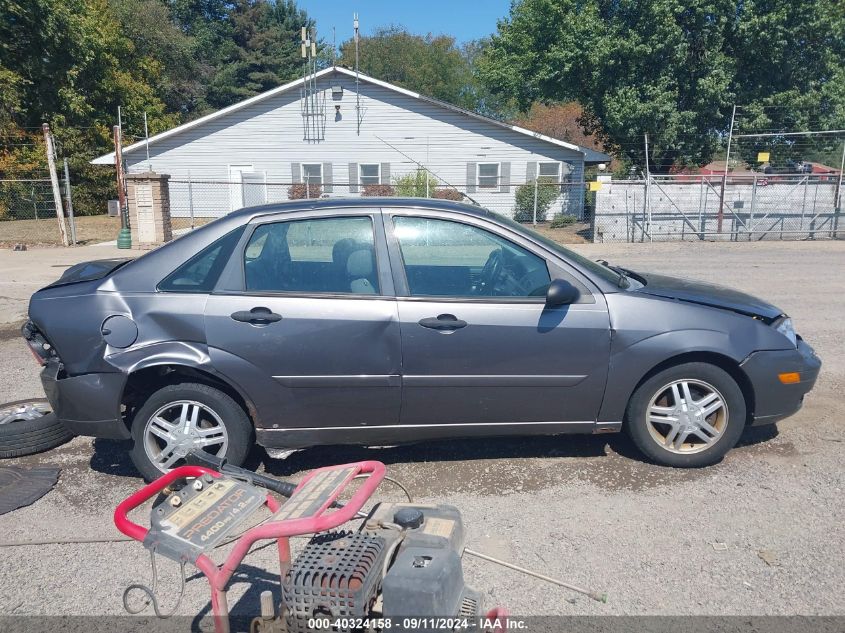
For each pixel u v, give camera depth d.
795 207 21.47
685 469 4.52
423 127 26.88
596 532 3.79
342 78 26.59
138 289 4.33
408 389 4.29
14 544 3.83
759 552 3.56
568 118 48.88
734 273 13.51
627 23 23.70
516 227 4.53
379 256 4.36
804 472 4.45
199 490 2.88
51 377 4.33
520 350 4.29
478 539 3.73
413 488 4.34
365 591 2.33
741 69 23.88
